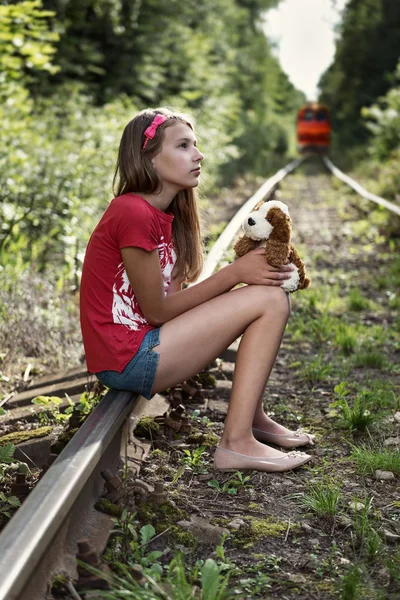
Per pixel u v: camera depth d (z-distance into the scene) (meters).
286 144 47.75
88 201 8.34
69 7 17.06
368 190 19.19
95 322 3.12
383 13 46.44
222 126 20.59
